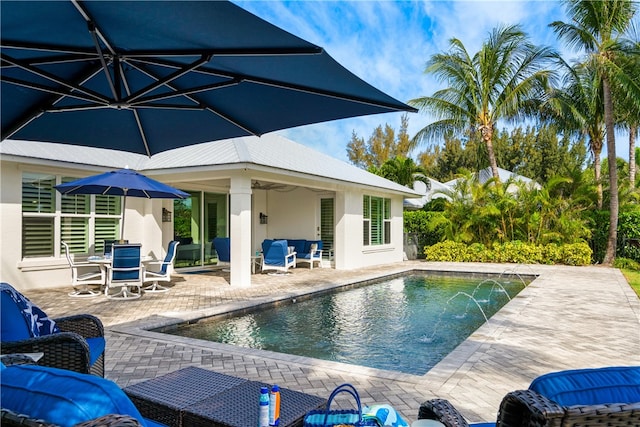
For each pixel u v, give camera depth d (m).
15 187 9.84
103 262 9.06
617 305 8.38
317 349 6.09
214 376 3.10
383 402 3.77
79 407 1.30
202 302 8.60
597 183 18.42
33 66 2.70
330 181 13.54
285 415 2.46
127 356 5.09
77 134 3.86
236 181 10.95
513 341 5.79
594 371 1.66
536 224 17.25
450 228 18.77
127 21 2.16
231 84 2.96
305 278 12.59
